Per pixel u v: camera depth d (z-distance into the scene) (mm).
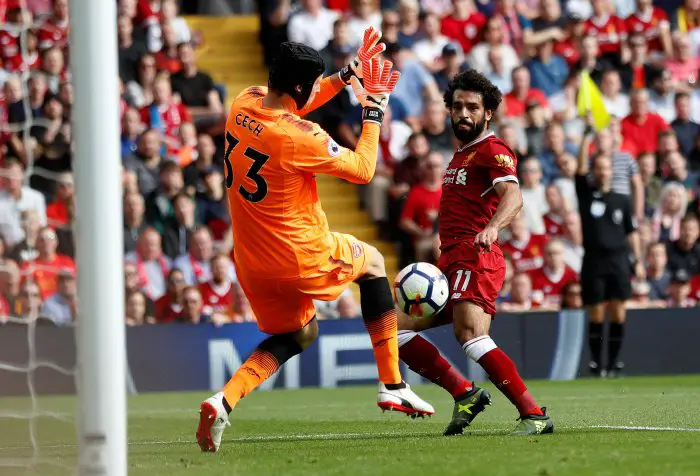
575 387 36719
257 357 19062
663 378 40594
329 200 47875
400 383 20312
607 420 23672
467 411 20359
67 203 41719
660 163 49250
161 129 45312
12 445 21375
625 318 41500
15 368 36062
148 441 21859
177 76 47656
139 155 43688
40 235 38969
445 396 34000
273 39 52469
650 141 49438
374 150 18953
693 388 35469
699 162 50719
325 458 17016
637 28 53562
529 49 51406
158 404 33375
